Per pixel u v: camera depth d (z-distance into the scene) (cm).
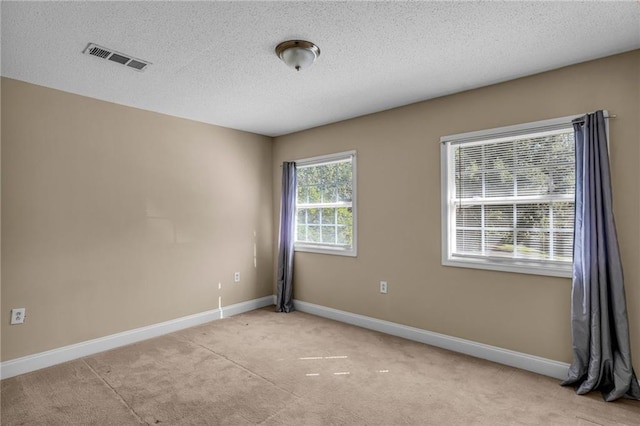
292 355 313
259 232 477
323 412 223
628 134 241
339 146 417
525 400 235
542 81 277
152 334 364
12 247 281
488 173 310
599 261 238
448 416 218
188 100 338
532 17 200
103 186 334
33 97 293
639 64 238
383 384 259
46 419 216
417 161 349
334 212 432
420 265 346
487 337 304
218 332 375
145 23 203
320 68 268
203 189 414
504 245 301
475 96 311
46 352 296
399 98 337
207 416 219
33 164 292
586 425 206
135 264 355
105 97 328
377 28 211
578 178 251
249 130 460
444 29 213
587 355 244
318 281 441
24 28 207
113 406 231
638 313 238
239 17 198
